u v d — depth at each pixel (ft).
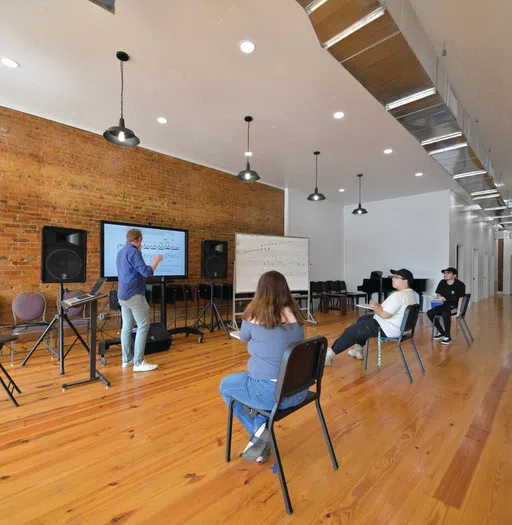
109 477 5.38
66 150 14.37
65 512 4.59
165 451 6.17
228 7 7.86
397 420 7.49
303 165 19.69
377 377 10.37
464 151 13.65
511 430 7.06
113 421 7.32
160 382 9.74
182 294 17.33
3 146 12.75
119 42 9.12
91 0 6.22
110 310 15.66
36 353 12.48
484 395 8.96
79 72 10.59
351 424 7.30
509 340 15.81
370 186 24.45
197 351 13.21
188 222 18.95
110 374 10.40
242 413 5.92
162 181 17.71
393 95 9.55
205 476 5.45
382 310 10.68
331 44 7.30
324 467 5.72
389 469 5.67
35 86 11.46
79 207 14.76
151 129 14.93
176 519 4.50
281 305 5.48
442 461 5.91
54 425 7.11
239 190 21.97
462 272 29.22
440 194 25.61
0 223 12.70
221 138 15.85
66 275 10.37
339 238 31.07
